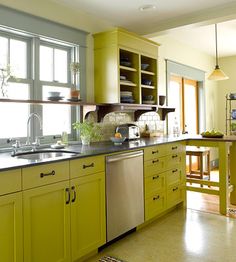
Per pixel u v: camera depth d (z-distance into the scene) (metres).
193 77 5.61
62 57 3.18
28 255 1.86
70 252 2.17
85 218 2.30
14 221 1.78
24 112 2.78
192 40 5.03
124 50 3.37
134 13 3.38
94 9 3.23
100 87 3.37
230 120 6.51
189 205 3.83
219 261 2.32
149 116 4.37
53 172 2.03
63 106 3.17
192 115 5.88
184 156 3.80
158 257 2.40
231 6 3.20
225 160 3.50
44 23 2.85
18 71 2.69
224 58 6.59
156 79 3.97
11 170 1.75
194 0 3.04
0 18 2.47
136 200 2.87
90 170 2.35
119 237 2.80
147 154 3.05
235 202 3.87
